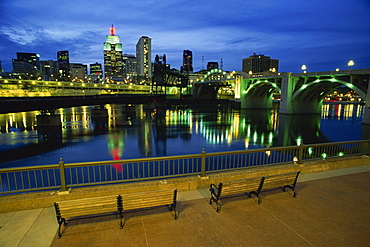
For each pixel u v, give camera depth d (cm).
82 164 688
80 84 17162
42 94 16188
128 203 552
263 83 11750
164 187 752
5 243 505
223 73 15900
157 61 13462
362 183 852
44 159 2922
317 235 535
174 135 4747
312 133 5488
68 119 7206
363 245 501
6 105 3428
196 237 527
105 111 7619
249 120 7762
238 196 740
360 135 5266
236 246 497
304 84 8769
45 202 659
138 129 5397
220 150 3575
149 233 542
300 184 838
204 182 801
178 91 19375
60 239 518
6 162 2794
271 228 563
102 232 545
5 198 646
